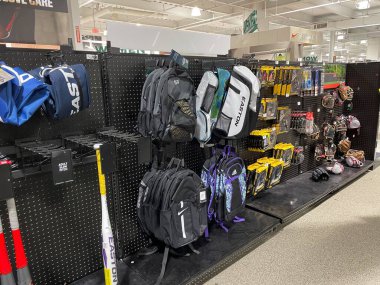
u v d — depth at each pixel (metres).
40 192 1.84
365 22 10.55
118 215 2.24
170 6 9.27
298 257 2.52
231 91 2.50
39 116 1.78
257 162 3.41
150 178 2.14
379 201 3.64
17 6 2.38
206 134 2.38
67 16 2.67
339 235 2.87
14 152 1.70
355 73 4.84
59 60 1.81
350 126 4.81
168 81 1.94
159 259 2.26
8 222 1.76
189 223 2.13
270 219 2.87
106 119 2.10
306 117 3.82
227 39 4.05
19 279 1.52
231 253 2.32
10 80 1.37
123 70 2.14
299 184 3.84
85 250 2.11
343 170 4.39
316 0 8.75
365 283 2.19
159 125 1.94
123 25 3.06
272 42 4.65
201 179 2.36
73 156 1.82
